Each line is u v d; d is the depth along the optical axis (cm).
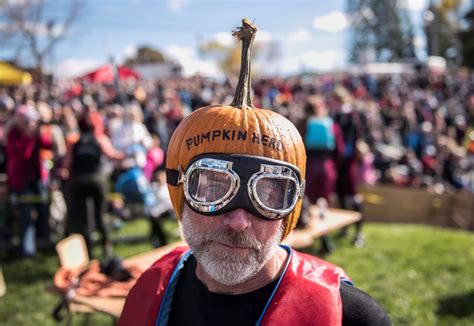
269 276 122
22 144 524
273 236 115
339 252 553
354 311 117
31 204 537
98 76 1252
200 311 122
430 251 555
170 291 130
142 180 566
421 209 777
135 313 132
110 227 626
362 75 2581
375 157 898
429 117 1391
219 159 112
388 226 712
